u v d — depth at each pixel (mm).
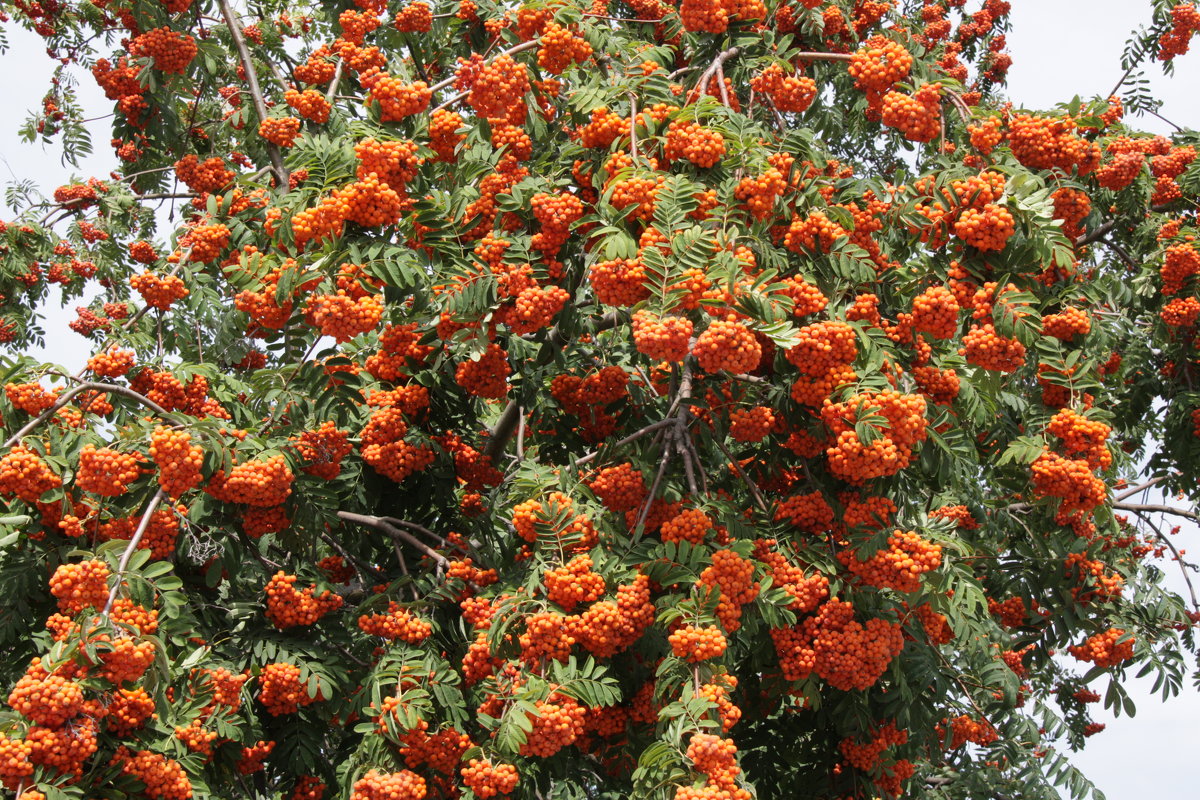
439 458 7586
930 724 6773
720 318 5109
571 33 6844
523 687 5070
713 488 6688
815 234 5863
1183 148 9500
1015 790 9133
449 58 9727
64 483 5520
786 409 5875
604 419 7355
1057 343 6426
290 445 6125
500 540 7219
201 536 5980
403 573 7148
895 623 5914
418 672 5926
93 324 9234
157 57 8836
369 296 5664
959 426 6699
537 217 6062
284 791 6586
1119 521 10492
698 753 4508
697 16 6840
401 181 5992
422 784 5281
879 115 7488
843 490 6039
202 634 6031
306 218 5797
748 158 5871
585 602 5281
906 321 5918
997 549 8375
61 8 11531
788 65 6949
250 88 9055
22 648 5613
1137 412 9508
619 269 5285
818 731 6797
